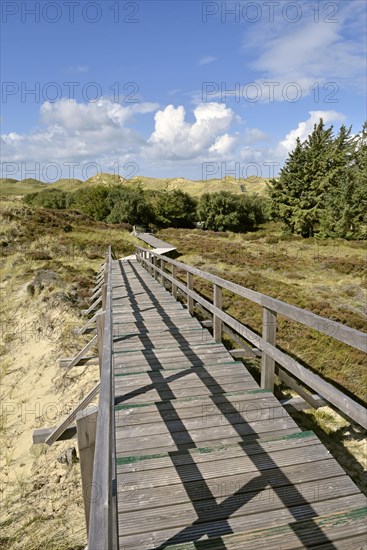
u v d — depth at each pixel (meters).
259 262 18.94
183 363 4.98
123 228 29.14
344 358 6.74
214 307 5.39
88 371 6.91
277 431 3.26
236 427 3.32
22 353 8.55
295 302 11.15
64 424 4.25
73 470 4.55
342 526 2.04
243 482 2.51
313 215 32.88
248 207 44.78
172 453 2.82
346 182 30.45
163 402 3.75
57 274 13.17
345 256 22.06
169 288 11.31
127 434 3.22
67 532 3.66
